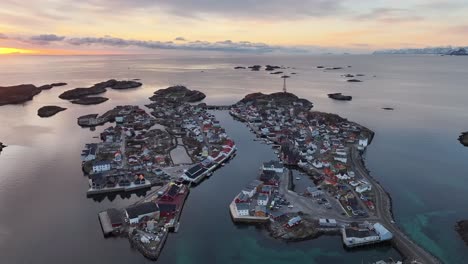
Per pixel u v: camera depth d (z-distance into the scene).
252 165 170.25
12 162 169.50
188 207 128.12
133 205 124.88
